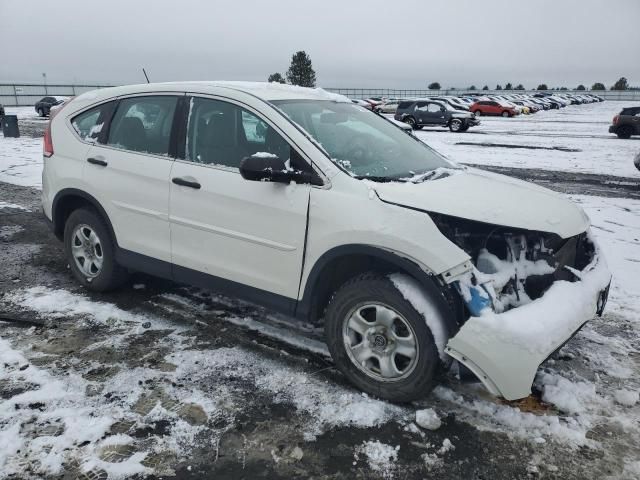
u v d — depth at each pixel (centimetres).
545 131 2628
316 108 379
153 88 403
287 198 316
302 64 6456
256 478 247
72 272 483
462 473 252
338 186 304
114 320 398
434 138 2194
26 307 418
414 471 253
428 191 297
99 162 413
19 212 733
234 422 285
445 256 267
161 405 296
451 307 268
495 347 256
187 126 374
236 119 353
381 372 301
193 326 392
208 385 317
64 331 380
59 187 441
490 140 2098
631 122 2197
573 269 314
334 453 264
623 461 262
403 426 284
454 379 329
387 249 282
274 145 332
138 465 251
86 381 317
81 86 4969
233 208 339
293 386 319
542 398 310
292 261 320
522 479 249
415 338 282
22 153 1388
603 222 752
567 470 255
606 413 300
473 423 288
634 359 361
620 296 472
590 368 347
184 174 363
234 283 353
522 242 290
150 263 397
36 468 247
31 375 322
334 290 330
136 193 390
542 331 259
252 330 387
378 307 295
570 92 9019
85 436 269
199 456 259
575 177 1180
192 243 367
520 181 377
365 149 352
